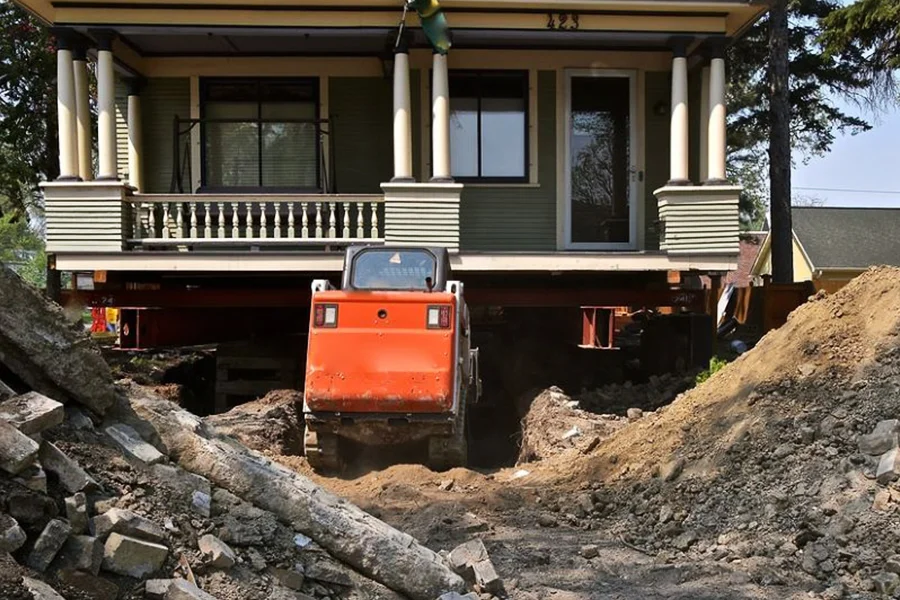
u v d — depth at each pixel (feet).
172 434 13.17
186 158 39.86
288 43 38.24
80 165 35.63
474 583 14.92
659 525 19.57
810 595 15.11
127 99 40.09
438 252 27.02
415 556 12.87
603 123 40.19
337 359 24.38
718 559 17.29
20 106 58.23
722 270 35.04
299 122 39.78
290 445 29.96
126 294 35.83
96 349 12.68
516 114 39.86
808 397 21.76
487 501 21.93
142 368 37.65
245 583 11.67
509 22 35.24
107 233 33.55
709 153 36.37
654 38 36.52
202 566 11.47
